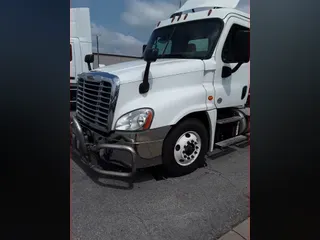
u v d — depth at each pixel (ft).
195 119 11.12
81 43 24.06
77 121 10.49
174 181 10.77
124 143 9.61
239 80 13.14
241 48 11.64
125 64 12.13
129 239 7.56
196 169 11.82
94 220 8.21
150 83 10.17
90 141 10.71
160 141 10.05
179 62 11.34
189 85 11.23
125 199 9.37
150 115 9.71
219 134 13.34
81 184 10.15
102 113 10.05
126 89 9.77
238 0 13.71
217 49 11.98
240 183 10.69
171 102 10.27
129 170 10.19
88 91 11.00
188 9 14.47
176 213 8.73
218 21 12.37
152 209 8.88
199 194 9.86
